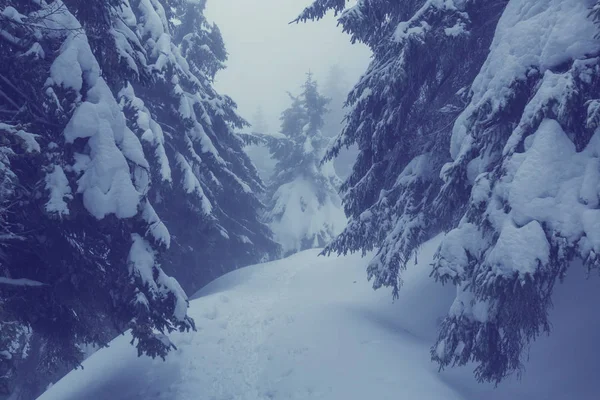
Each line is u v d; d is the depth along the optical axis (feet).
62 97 26.78
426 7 32.48
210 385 33.53
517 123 26.63
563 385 26.66
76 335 32.32
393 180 39.22
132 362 37.27
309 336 37.45
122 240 29.86
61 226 27.40
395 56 35.17
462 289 27.61
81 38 27.43
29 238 27.27
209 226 52.75
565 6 24.49
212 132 61.52
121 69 30.07
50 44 28.14
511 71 25.61
